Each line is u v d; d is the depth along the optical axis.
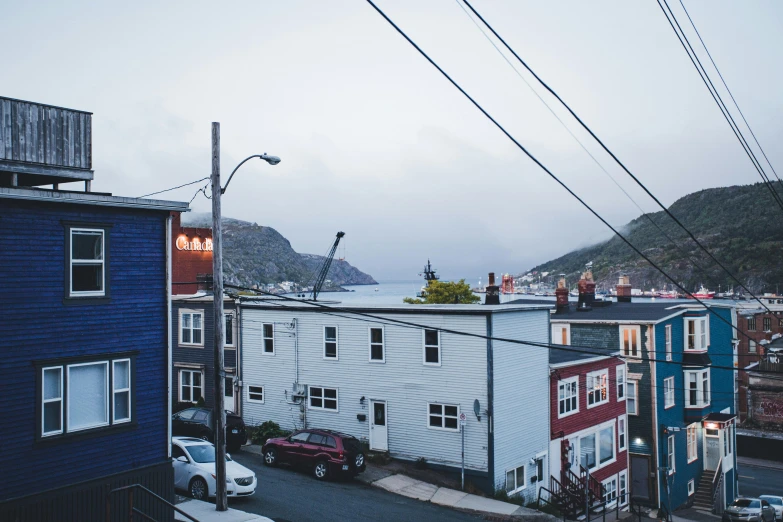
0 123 17.72
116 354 18.36
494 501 27.25
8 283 16.48
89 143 19.45
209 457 23.48
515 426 30.06
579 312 46.22
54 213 17.41
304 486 26.14
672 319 42.88
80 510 17.33
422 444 30.59
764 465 57.88
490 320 28.95
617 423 38.09
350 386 33.03
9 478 16.20
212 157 20.52
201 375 39.59
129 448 18.58
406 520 22.92
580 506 31.77
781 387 62.22
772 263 167.25
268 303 38.50
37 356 16.89
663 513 38.84
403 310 31.16
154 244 19.55
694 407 43.44
